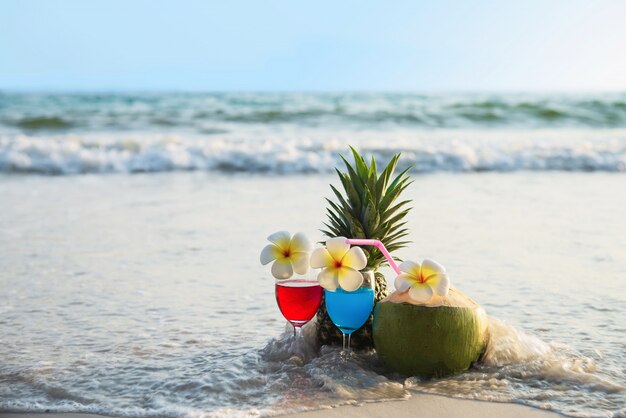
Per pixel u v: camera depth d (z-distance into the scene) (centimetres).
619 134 732
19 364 141
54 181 421
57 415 120
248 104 1177
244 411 120
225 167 486
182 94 1773
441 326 128
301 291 134
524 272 209
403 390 126
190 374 135
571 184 420
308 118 830
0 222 284
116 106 1101
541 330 159
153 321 167
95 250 236
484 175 467
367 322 139
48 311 174
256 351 145
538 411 121
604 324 164
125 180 428
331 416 119
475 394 125
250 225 281
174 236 259
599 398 125
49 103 1176
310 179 442
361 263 130
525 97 1512
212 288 194
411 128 780
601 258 226
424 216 302
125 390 129
